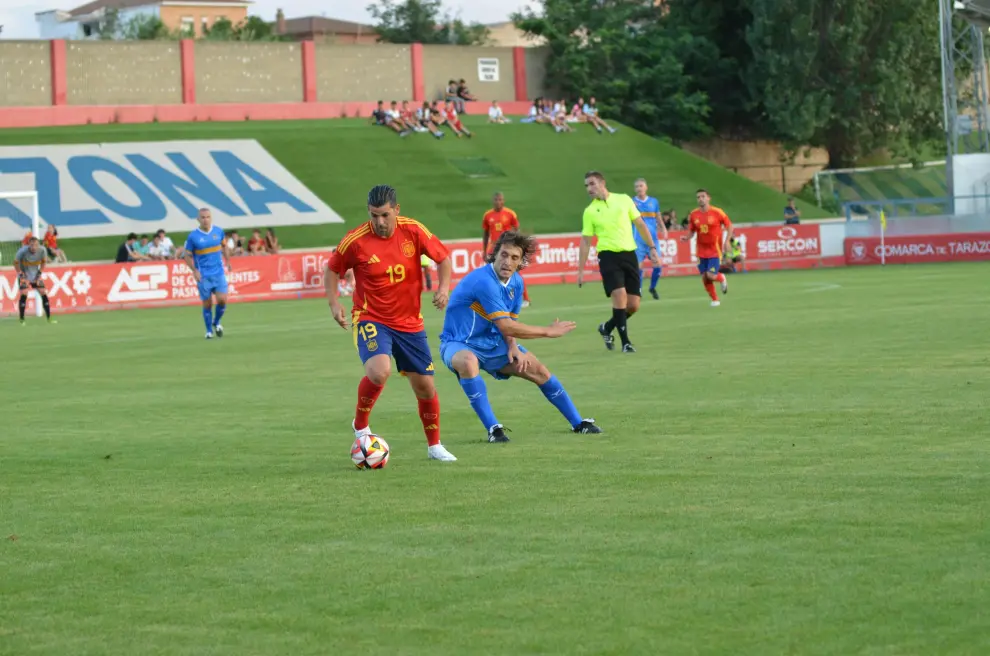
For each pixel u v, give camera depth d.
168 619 15.69
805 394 34.69
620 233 49.97
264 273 109.06
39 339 70.81
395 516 21.22
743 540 18.50
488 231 79.56
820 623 14.49
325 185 140.38
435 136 155.75
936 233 125.38
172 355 56.88
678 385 38.19
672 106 177.50
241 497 23.44
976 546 17.62
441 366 47.09
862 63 176.25
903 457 24.73
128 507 22.84
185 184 134.38
